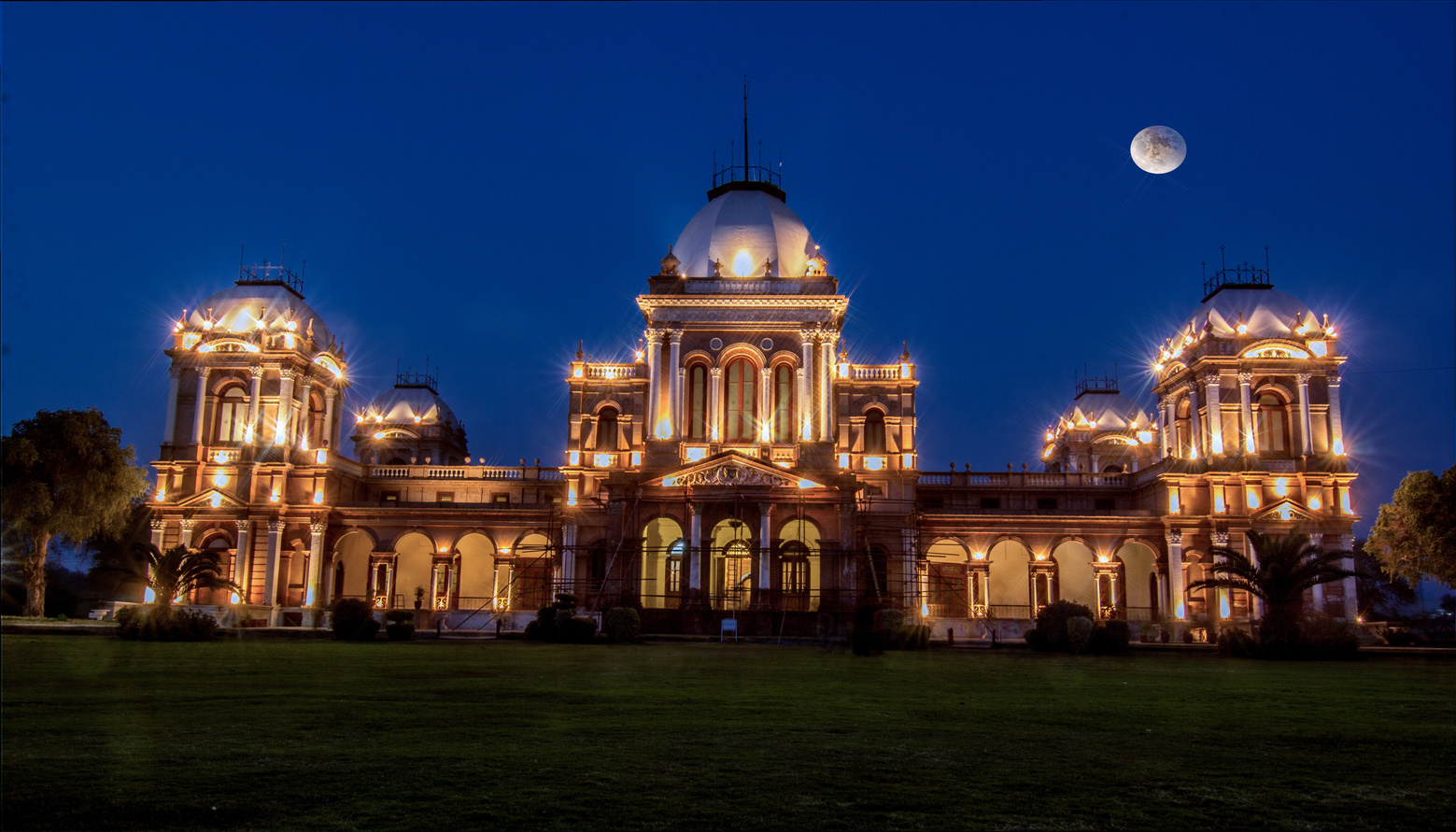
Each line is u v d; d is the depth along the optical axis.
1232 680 32.91
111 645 43.34
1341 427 73.56
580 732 17.72
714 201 78.44
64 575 74.62
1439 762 16.25
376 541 74.94
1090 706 23.48
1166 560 72.88
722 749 16.12
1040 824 11.70
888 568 70.56
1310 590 70.50
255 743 16.20
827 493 63.88
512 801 12.34
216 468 74.12
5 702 21.33
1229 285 77.06
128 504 68.25
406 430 100.12
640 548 64.06
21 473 55.22
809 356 70.50
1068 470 105.44
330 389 80.12
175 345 76.75
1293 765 15.76
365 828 11.08
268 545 72.56
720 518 64.50
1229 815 12.33
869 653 43.66
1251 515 71.44
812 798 12.71
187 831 10.90
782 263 74.25
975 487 81.06
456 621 64.25
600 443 74.69
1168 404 80.75
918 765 15.02
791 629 59.94
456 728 18.02
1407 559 72.94
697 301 71.62
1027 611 78.50
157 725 18.14
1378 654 50.47
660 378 71.06
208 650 40.56
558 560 73.19
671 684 26.80
